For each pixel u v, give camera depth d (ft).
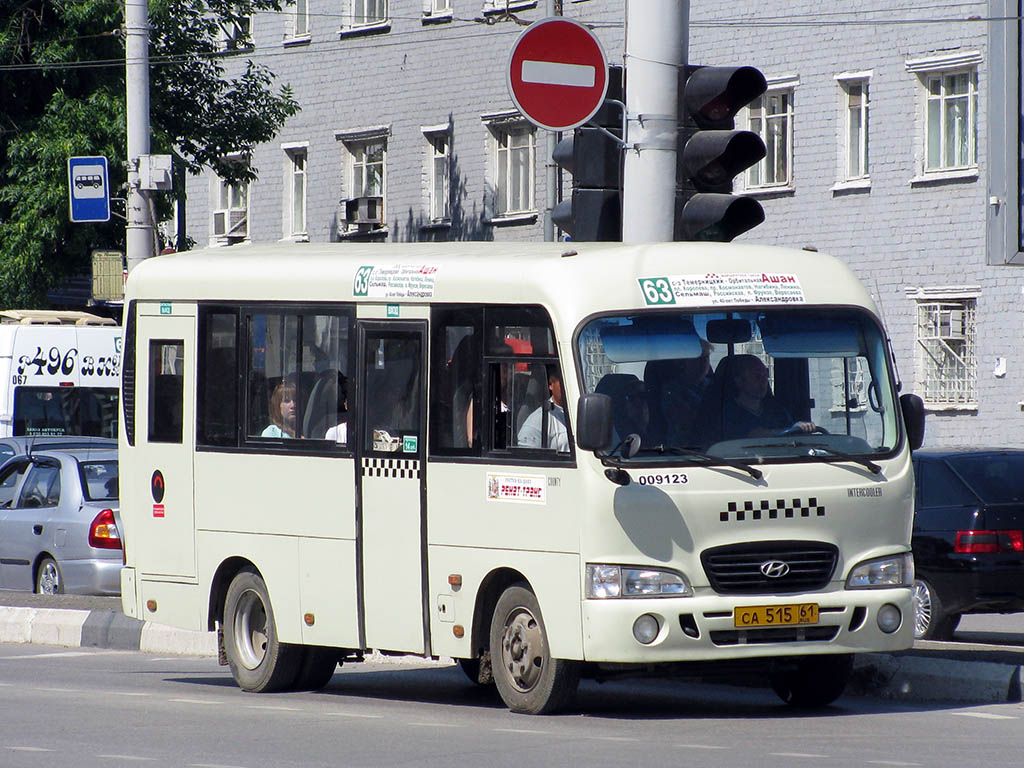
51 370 250.37
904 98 265.75
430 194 342.44
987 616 179.73
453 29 334.24
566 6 312.71
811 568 98.07
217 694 115.44
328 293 111.14
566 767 79.82
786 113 284.61
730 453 97.35
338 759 83.46
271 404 114.32
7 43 294.87
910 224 265.75
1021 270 251.19
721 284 100.42
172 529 120.57
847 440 100.12
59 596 168.25
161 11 306.35
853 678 111.24
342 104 358.02
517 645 100.58
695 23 294.05
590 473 95.45
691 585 95.96
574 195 114.62
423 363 105.09
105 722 98.58
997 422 254.47
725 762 80.84
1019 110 168.55
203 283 119.03
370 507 107.65
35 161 294.05
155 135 298.56
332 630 110.22
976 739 89.04
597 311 97.91
